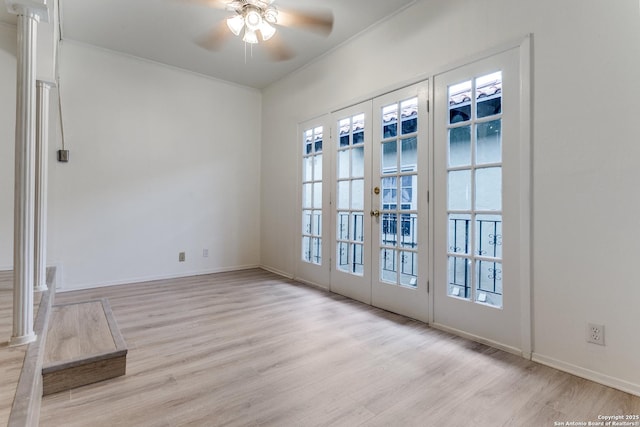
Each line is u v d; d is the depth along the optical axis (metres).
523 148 2.10
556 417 1.52
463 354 2.16
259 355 2.12
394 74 2.95
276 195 4.59
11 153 3.12
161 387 1.74
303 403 1.62
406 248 2.87
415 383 1.81
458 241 2.51
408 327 2.62
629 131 1.71
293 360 2.06
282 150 4.47
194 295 3.46
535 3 2.05
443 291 2.58
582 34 1.86
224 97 4.58
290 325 2.65
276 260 4.58
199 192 4.39
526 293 2.10
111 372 1.81
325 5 2.80
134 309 2.99
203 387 1.75
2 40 3.08
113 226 3.78
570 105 1.91
